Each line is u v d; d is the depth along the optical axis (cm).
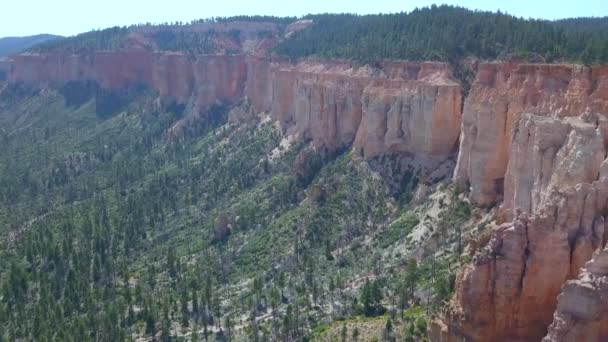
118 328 11438
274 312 11406
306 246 13825
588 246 6431
